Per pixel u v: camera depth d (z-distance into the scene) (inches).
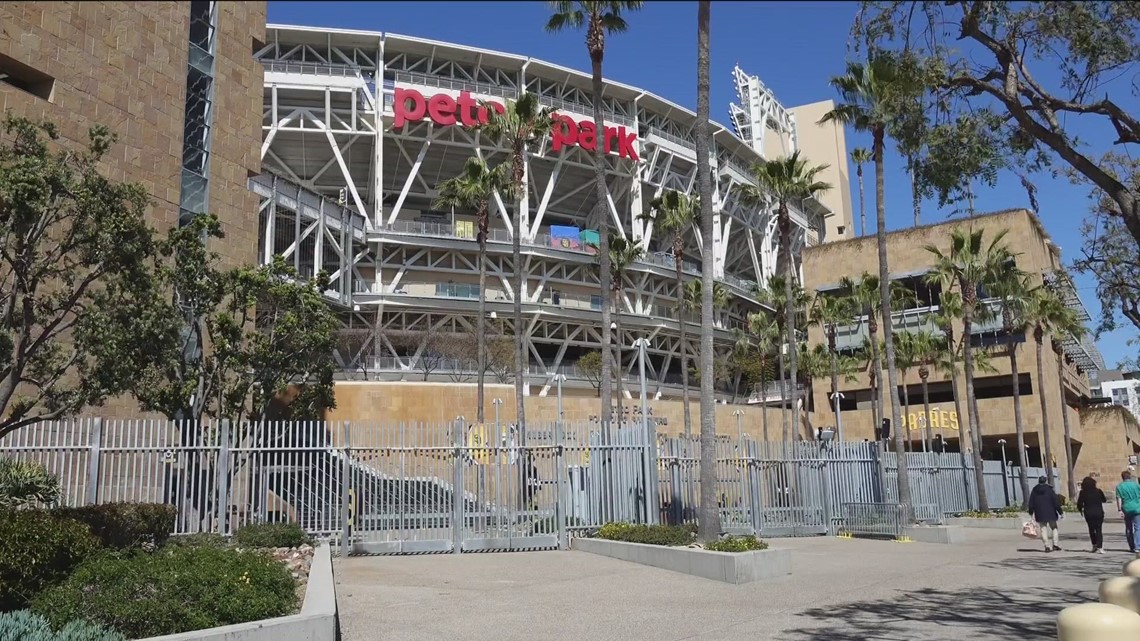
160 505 592.7
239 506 719.7
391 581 558.9
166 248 651.5
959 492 1444.4
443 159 2977.4
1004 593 486.3
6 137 802.8
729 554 552.7
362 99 2765.7
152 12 1017.5
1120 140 427.8
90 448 666.8
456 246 2667.3
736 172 3494.1
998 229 2402.8
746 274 4106.8
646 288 3031.5
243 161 1181.1
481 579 568.4
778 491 978.7
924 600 463.8
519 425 792.3
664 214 1924.2
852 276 2669.8
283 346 884.0
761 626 389.7
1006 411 2385.6
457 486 754.8
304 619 306.0
